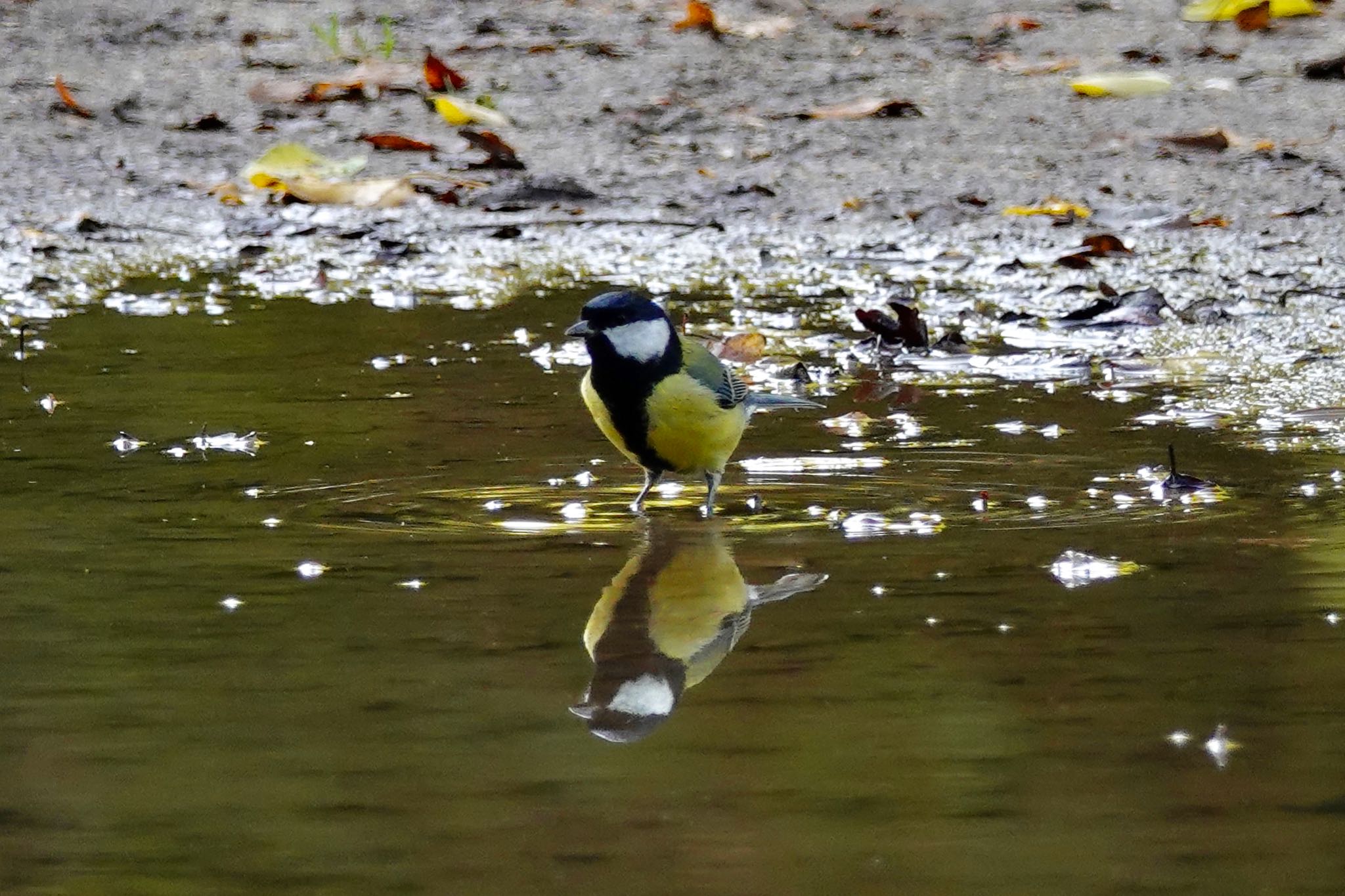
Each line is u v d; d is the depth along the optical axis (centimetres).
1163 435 1141
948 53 2625
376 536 922
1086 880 546
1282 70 2486
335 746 646
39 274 1667
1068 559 866
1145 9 2847
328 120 2308
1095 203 1920
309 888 545
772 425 1195
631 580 844
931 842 571
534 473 1063
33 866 560
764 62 2570
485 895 540
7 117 2277
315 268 1714
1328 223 1828
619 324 985
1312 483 1012
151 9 2845
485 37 2698
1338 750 637
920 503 996
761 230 1856
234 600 812
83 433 1138
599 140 2214
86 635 762
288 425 1166
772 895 537
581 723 665
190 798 605
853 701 686
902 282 1656
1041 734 654
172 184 2034
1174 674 707
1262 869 552
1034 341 1449
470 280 1670
